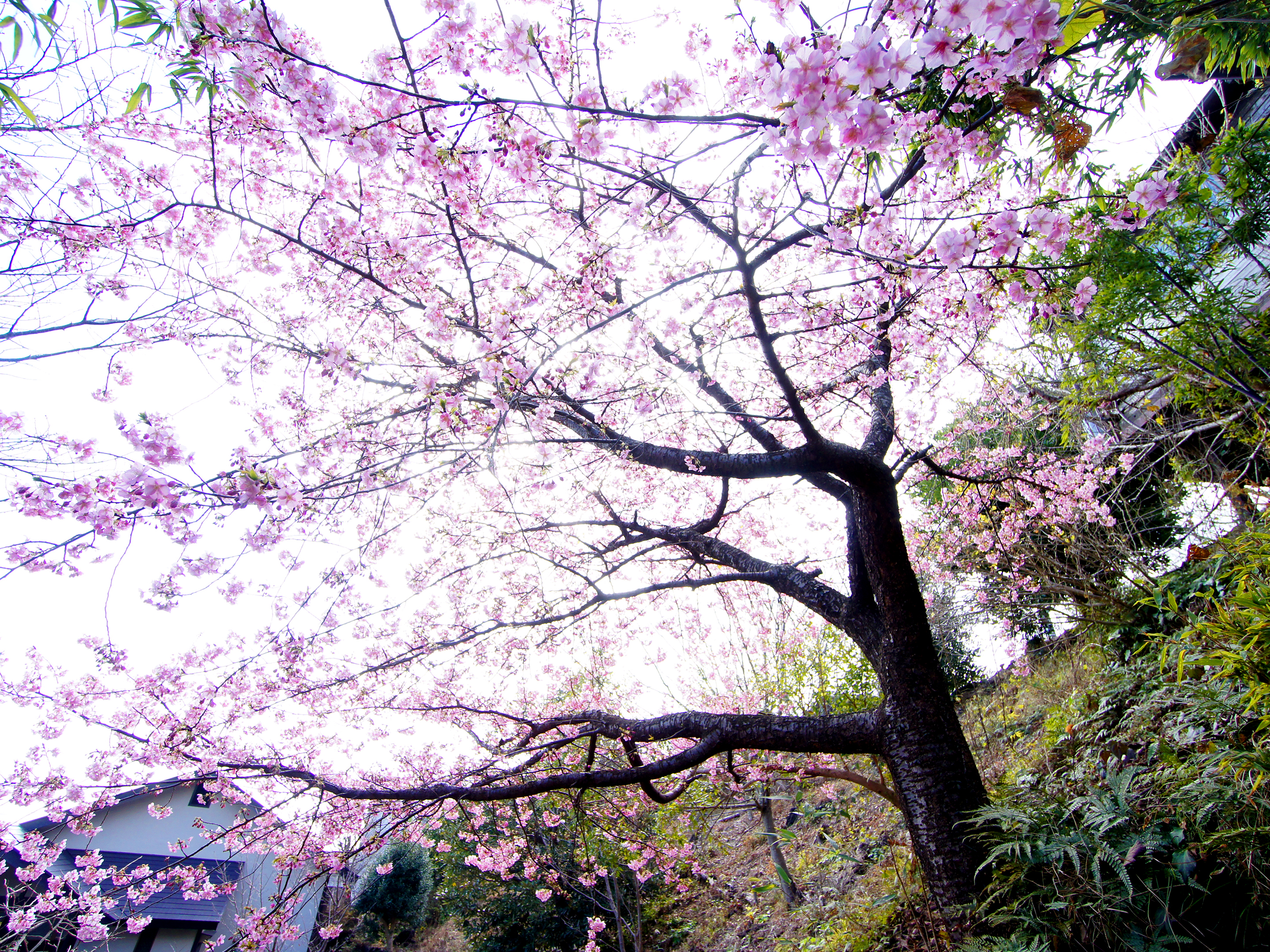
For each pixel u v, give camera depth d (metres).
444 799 4.08
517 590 5.55
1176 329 3.51
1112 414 5.61
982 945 3.02
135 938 9.11
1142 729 3.44
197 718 4.02
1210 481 4.71
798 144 1.54
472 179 2.63
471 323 3.24
